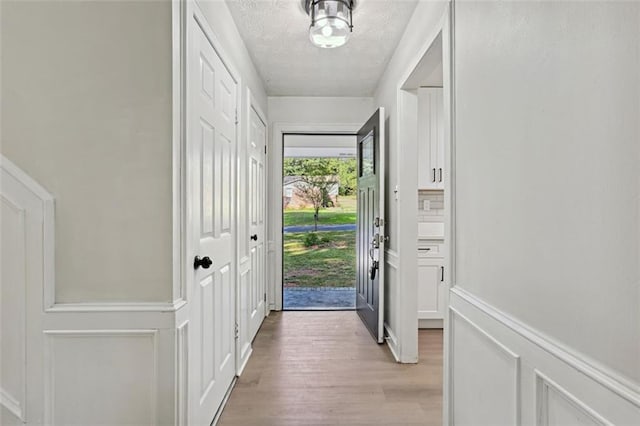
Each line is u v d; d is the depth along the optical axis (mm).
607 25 740
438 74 2951
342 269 6766
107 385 1306
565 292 861
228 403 1979
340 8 2055
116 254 1312
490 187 1229
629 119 692
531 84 995
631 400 687
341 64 2973
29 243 1278
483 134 1283
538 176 962
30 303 1281
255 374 2334
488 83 1246
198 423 1563
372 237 3051
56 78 1295
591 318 785
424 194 3520
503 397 1135
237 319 2281
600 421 757
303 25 2318
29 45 1290
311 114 3785
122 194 1312
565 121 861
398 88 2568
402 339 2520
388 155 2957
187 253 1407
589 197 788
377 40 2529
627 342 700
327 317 3607
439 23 1702
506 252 1122
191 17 1469
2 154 1286
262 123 3434
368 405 1969
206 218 1690
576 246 827
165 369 1310
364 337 3025
